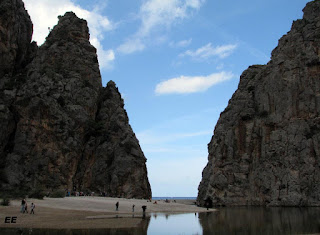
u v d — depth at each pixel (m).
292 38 79.50
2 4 75.00
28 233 24.48
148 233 26.64
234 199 75.00
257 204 72.44
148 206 58.19
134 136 87.81
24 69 83.12
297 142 69.62
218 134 86.56
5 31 74.75
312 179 65.88
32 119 72.62
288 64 76.75
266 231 27.95
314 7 79.25
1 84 74.25
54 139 74.25
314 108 70.62
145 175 86.56
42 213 37.53
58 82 81.31
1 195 50.19
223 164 80.38
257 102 82.44
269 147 74.19
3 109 69.06
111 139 84.50
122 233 25.86
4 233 24.19
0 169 66.38
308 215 43.09
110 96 93.56
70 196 66.38
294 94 73.69
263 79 82.69
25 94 73.94
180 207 62.69
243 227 31.09
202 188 89.38
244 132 81.81
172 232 27.80
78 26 95.25
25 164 69.31
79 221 32.62
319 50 73.94
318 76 72.25
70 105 80.94
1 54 74.62
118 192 78.06
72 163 75.75
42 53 86.56
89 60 91.81
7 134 70.12
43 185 69.56
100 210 45.88
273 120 75.75
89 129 83.88
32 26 93.38
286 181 68.12
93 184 80.25
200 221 37.03
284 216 42.12
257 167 75.88
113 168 80.62
